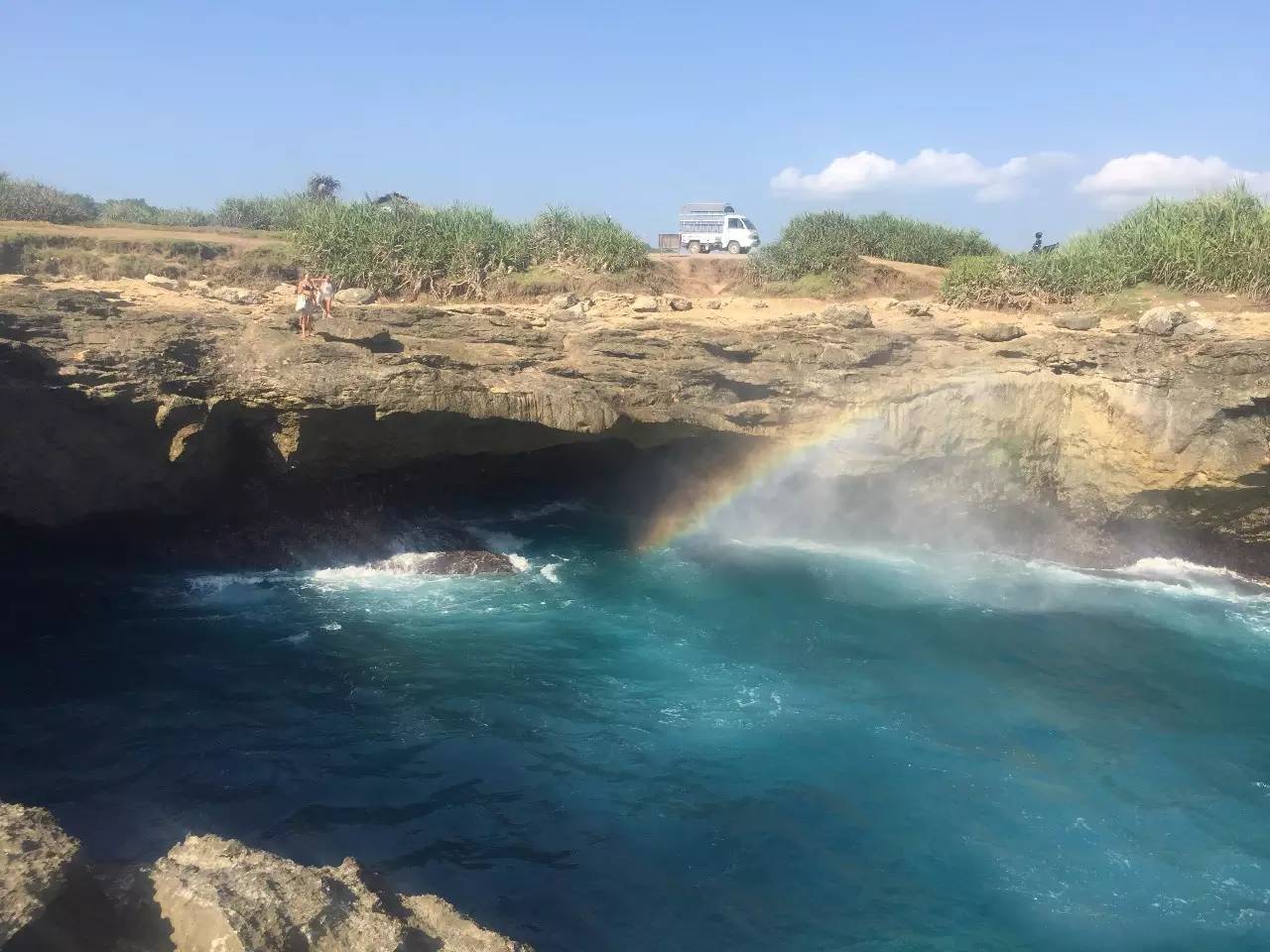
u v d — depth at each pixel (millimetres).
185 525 20422
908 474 23234
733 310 29328
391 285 31359
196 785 12680
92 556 19844
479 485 24922
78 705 14531
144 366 18156
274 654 16688
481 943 8039
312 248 31109
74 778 12641
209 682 15516
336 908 7715
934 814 12836
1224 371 20031
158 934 7305
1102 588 21328
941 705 15750
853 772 13750
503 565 21391
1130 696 16281
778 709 15430
